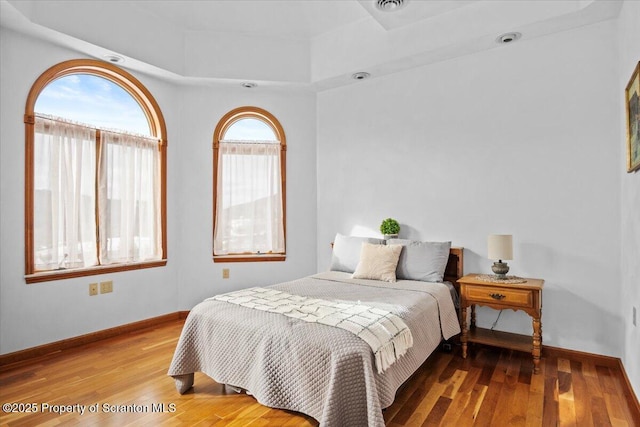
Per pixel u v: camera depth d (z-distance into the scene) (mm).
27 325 3096
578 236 3033
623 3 2676
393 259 3361
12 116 3025
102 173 3625
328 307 2422
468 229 3518
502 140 3359
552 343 3119
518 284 2852
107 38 3375
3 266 2973
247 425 2107
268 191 4480
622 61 2750
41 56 3191
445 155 3646
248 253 4473
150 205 4051
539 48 3195
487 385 2566
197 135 4340
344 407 1854
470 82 3514
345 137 4293
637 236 2334
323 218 4461
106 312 3639
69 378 2709
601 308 2941
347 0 3516
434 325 2686
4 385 2600
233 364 2287
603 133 2941
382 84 4031
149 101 4008
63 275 3309
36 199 3184
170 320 4195
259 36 4156
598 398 2385
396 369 2111
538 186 3197
